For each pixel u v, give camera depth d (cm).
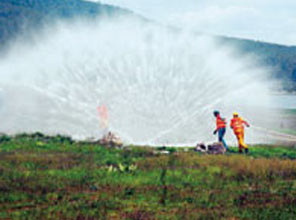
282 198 1303
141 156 1911
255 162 1772
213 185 1427
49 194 1248
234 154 2086
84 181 1405
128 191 1308
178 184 1423
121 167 1580
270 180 1538
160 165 1698
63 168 1573
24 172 1479
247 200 1273
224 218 1095
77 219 1046
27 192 1263
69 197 1230
